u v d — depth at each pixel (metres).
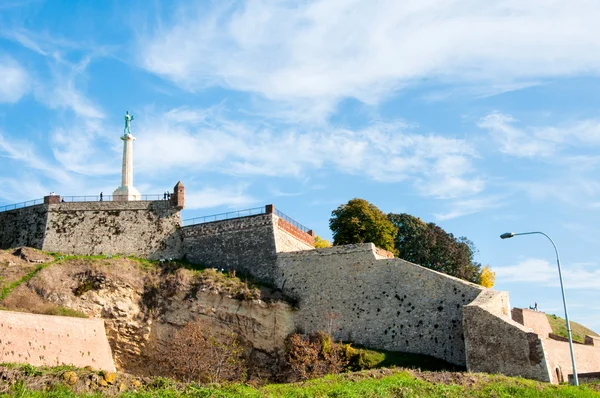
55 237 83.81
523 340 54.75
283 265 76.62
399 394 42.69
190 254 82.69
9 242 86.50
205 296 73.06
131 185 89.88
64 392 39.97
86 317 70.38
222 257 80.88
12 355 56.69
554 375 60.12
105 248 83.31
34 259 77.44
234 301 72.31
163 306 73.69
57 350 61.78
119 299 73.06
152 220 84.75
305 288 74.12
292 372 66.38
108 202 85.62
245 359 70.50
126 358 72.06
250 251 79.50
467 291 65.12
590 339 75.06
